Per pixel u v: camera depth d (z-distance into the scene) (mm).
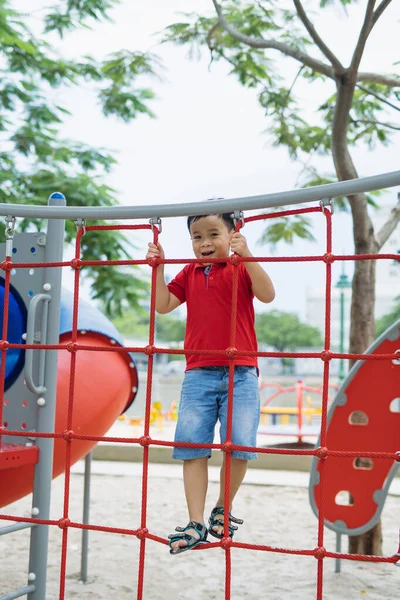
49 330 3518
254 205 2875
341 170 5336
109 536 5750
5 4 7723
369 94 6504
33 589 3393
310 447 10328
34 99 8438
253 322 3240
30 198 8023
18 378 3529
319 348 55844
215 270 3221
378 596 4277
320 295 63219
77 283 3127
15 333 3879
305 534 5902
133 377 4762
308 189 2785
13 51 7898
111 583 4516
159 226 3064
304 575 4699
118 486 7992
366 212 5348
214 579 4613
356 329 5449
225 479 2775
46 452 3467
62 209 3236
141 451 9820
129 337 51562
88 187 8320
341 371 13461
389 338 3984
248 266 3025
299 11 5055
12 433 3156
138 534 2846
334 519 4109
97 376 4332
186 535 2797
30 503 7203
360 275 5449
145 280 8844
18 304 3648
